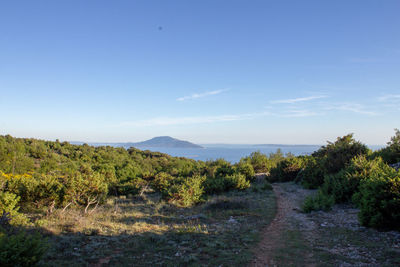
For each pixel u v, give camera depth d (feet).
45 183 47.24
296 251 23.80
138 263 20.67
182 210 51.55
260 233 31.48
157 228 33.63
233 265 20.44
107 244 25.67
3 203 30.30
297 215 42.29
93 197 49.90
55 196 46.16
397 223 27.45
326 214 40.42
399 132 69.82
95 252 22.90
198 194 62.23
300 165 114.62
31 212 43.39
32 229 28.89
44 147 245.86
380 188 29.48
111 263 20.58
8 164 138.00
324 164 81.71
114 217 40.57
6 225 27.91
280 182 116.67
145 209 50.83
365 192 31.24
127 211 47.93
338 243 25.40
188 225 36.14
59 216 37.04
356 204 40.50
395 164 60.03
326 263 20.29
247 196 69.56
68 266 19.22
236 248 25.00
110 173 94.12
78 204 48.91
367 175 48.57
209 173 120.57
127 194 81.20
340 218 36.60
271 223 37.50
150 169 237.86
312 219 37.81
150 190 88.17
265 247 25.50
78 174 51.29
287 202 59.11
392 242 24.25
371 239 25.79
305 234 29.94
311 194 67.82
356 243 24.88
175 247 25.13
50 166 159.22
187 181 65.41
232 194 74.54
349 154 77.56
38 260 17.94
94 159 238.68
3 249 16.89
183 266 20.15
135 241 26.76
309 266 19.93
